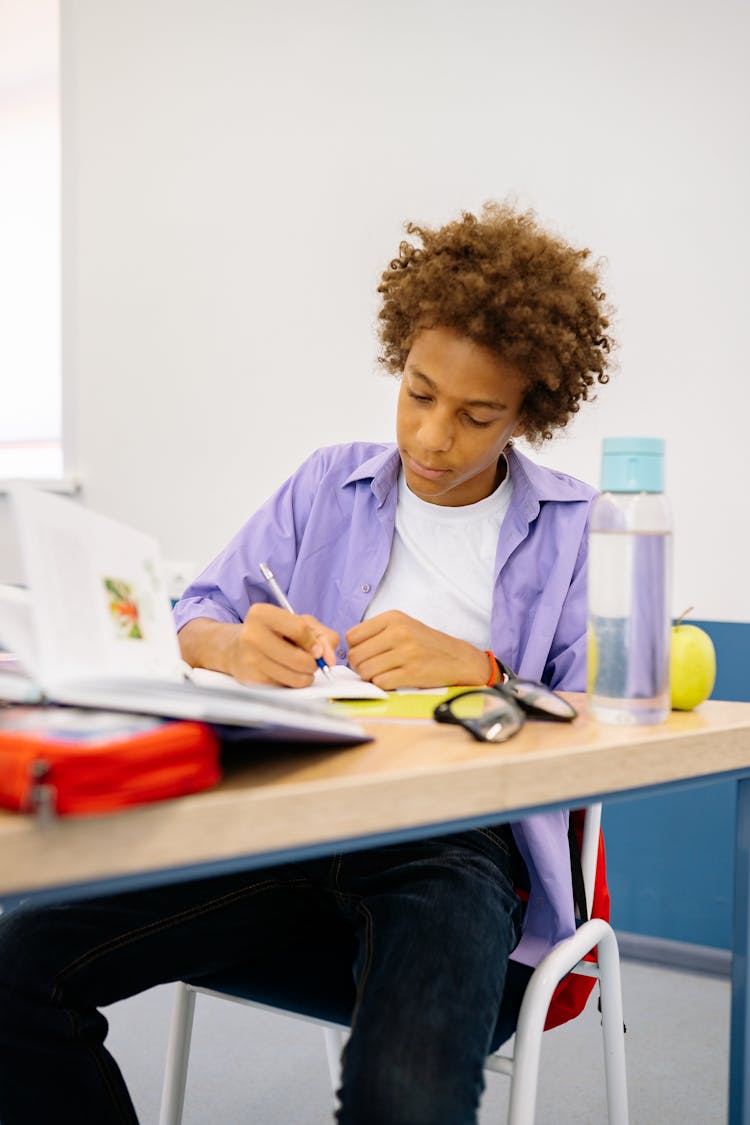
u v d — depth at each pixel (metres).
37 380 3.45
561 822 1.10
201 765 0.60
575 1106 1.76
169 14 2.92
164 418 2.96
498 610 1.31
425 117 2.62
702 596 2.37
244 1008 2.15
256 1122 1.68
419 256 1.28
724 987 2.30
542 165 2.50
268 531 1.43
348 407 2.72
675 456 2.39
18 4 3.37
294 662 1.01
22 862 0.52
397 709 0.94
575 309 1.21
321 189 2.74
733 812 2.33
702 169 2.34
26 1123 0.97
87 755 0.54
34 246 3.43
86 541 0.81
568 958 0.99
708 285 2.34
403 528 1.37
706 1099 1.79
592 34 2.44
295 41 2.76
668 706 0.93
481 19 2.55
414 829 0.69
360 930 0.99
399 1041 0.80
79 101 3.04
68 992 0.96
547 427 1.30
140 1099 1.74
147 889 1.02
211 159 2.88
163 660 0.85
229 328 2.87
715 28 2.32
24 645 0.69
